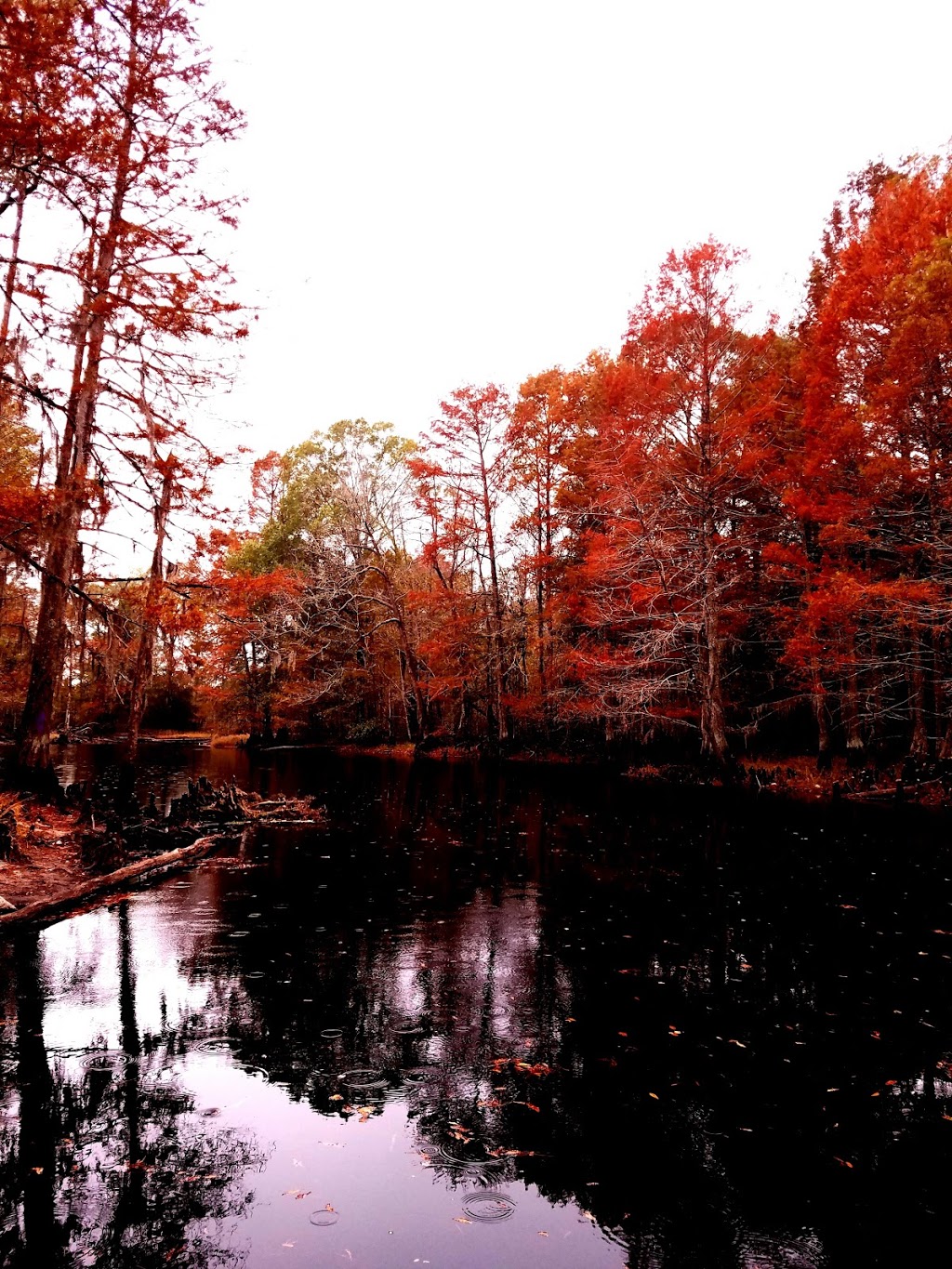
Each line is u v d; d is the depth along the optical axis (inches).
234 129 296.5
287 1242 120.9
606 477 872.9
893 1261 119.3
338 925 300.2
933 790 657.0
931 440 626.2
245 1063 183.3
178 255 314.3
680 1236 124.7
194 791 566.3
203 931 289.9
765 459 780.0
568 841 486.9
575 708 995.3
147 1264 115.5
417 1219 127.9
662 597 892.0
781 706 904.9
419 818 588.4
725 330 794.2
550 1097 169.9
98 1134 151.2
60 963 251.0
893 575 765.9
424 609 1362.0
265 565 1419.8
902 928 301.6
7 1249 118.0
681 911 324.5
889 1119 162.4
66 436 460.1
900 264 647.1
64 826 458.3
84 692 1362.0
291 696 1462.8
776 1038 202.8
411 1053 190.7
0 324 373.7
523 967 254.8
